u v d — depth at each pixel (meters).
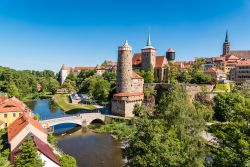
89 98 149.62
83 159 58.94
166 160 30.44
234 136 28.20
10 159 45.06
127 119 92.81
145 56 140.62
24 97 169.38
